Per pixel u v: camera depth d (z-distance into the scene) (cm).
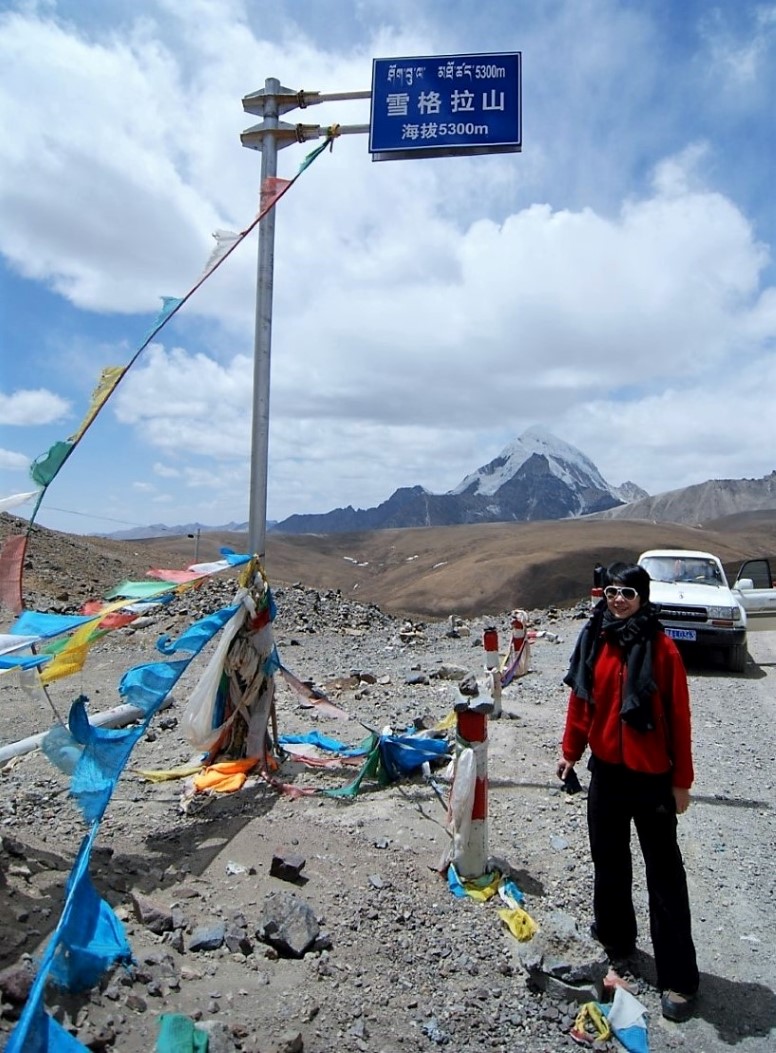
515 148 724
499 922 449
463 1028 363
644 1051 360
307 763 680
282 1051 325
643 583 409
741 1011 397
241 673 645
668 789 399
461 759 493
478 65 732
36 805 571
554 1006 384
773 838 606
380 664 1216
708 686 1172
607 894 423
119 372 454
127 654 1191
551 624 1725
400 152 729
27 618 433
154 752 727
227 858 493
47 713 863
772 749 842
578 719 430
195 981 362
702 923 482
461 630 1636
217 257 526
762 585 1664
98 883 430
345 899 454
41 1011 294
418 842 542
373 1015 362
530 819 610
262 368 697
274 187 698
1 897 384
